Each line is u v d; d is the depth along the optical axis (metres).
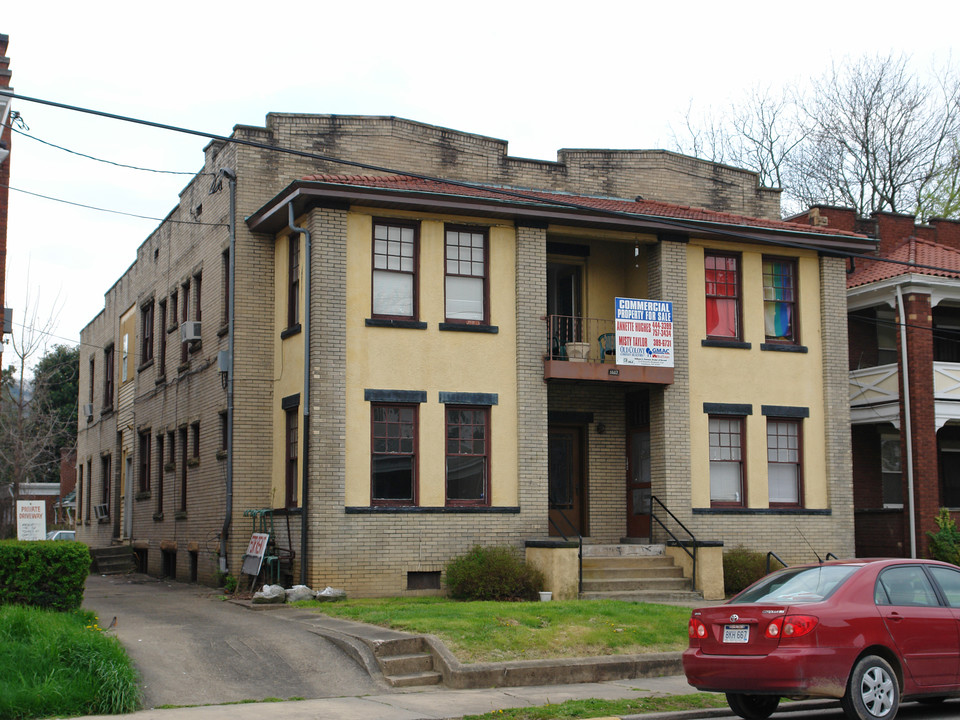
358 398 20.00
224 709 10.95
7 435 32.28
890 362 27.81
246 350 21.94
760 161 46.38
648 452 23.25
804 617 10.17
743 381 23.33
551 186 25.55
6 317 18.77
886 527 25.58
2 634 11.47
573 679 13.40
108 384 36.09
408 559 19.89
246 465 21.64
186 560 24.95
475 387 20.94
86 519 37.72
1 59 17.67
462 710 11.26
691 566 21.09
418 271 20.84
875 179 42.56
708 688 10.71
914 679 10.60
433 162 24.34
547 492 21.38
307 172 23.08
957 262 26.83
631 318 21.95
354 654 13.45
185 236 26.62
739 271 23.81
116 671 10.99
